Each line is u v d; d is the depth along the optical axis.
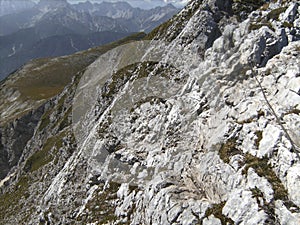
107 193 27.94
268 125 17.83
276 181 15.32
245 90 21.95
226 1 34.84
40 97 170.88
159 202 19.45
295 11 25.48
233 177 17.17
